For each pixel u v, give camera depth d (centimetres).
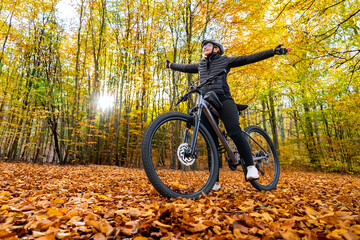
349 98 862
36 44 1047
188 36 916
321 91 970
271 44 723
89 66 1388
